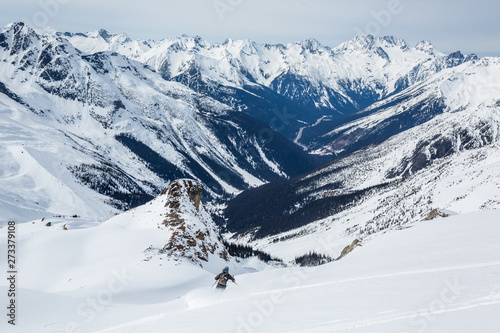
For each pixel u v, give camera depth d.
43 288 53.88
